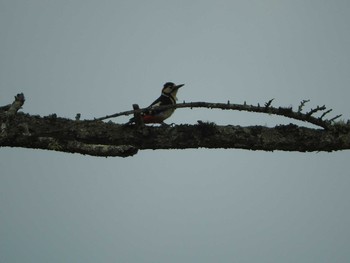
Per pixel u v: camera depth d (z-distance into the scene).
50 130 9.93
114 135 9.98
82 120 10.02
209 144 9.98
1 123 8.08
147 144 10.00
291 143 10.05
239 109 9.83
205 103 9.78
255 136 10.02
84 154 8.05
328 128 10.15
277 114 9.95
